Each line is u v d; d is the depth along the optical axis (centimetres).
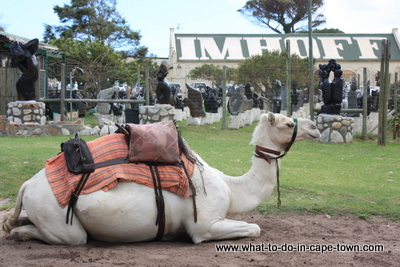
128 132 475
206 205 474
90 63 2769
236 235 488
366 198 716
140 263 411
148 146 458
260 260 429
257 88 3266
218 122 2327
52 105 2203
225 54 5366
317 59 5388
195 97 2031
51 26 4819
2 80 1834
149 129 471
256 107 2558
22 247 451
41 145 1239
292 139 503
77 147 460
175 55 5269
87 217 439
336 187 798
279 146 511
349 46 5634
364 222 600
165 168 463
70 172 450
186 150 491
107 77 2922
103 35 4603
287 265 416
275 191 761
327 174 946
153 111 1647
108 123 1576
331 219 614
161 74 1672
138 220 448
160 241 492
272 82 3164
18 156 1009
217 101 2322
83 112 1973
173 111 1686
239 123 2002
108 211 436
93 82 2750
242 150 1265
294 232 545
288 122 502
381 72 1485
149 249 457
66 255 425
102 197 435
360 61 5450
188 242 491
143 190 451
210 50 5400
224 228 479
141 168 456
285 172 960
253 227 502
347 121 1553
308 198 717
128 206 442
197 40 5522
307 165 1066
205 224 472
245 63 3284
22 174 841
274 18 6675
